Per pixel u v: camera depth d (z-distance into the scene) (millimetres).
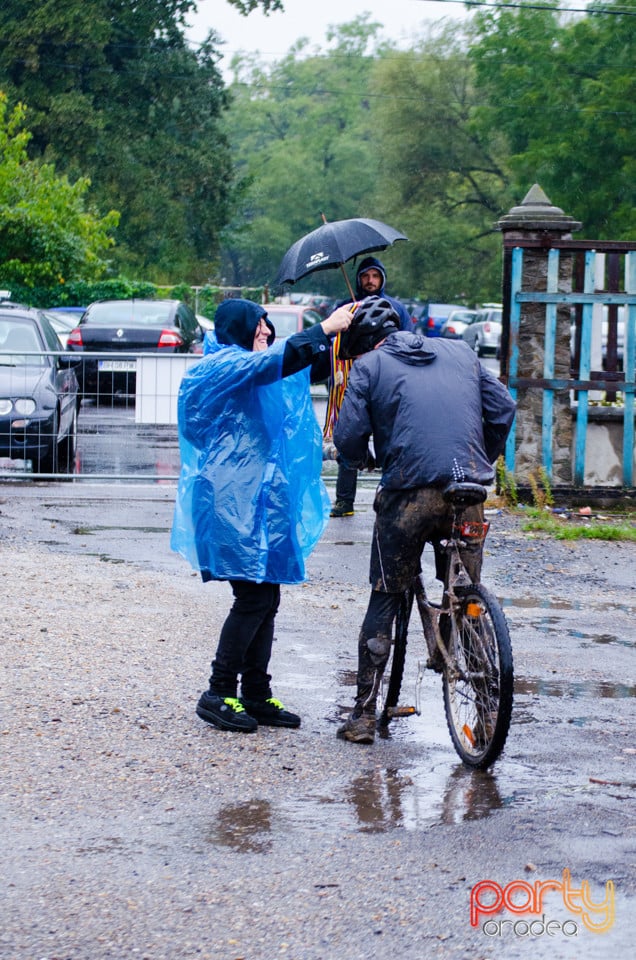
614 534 11945
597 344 13242
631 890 4383
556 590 9789
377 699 6656
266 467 6055
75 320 31328
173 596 9125
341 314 5965
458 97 72312
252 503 6008
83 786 5320
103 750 5777
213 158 64500
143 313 23953
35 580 9445
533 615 8930
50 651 7418
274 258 113688
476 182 73688
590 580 10180
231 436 6066
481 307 62875
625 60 53719
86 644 7625
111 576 9742
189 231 66375
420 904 4258
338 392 7051
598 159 53094
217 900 4277
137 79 62031
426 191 73438
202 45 64875
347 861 4602
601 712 6629
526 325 13195
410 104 71438
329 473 16375
